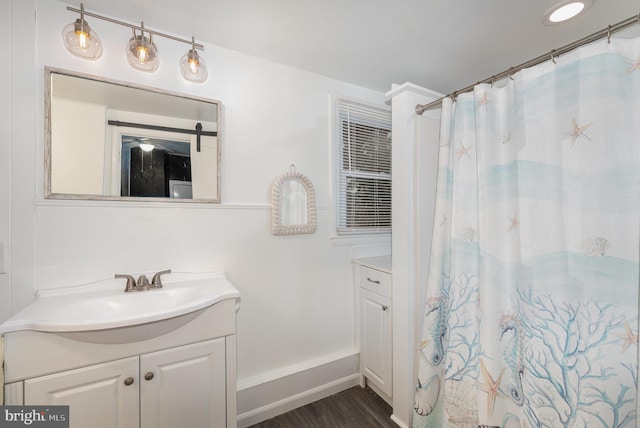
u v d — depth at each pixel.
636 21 0.90
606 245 0.97
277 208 1.74
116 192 1.36
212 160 1.58
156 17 1.38
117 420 1.07
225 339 1.29
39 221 1.22
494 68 1.84
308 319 1.90
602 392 0.96
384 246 2.24
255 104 1.72
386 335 1.75
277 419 1.66
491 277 1.25
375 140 2.23
